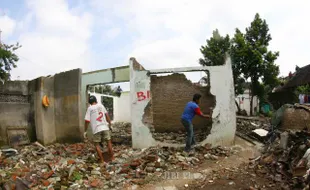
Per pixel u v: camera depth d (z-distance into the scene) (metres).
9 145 8.48
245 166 5.63
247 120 13.85
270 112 19.20
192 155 6.86
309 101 16.11
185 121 7.14
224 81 7.91
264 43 20.34
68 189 4.79
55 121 9.38
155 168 5.84
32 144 8.70
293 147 5.20
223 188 4.50
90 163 6.33
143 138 8.03
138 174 5.45
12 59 20.91
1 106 8.56
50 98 9.27
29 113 9.23
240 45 19.77
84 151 7.55
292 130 6.52
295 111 7.39
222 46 20.27
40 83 8.87
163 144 7.95
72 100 9.09
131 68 8.23
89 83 11.09
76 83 9.02
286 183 4.43
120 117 19.88
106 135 6.55
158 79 10.41
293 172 4.54
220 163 6.18
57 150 7.73
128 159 6.57
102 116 6.57
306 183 4.10
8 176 5.32
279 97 21.47
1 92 8.64
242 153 6.99
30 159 6.88
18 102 9.02
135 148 8.02
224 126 7.83
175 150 7.43
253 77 20.44
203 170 5.72
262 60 19.20
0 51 19.45
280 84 21.58
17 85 9.06
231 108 7.87
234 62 19.83
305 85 18.03
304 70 18.58
